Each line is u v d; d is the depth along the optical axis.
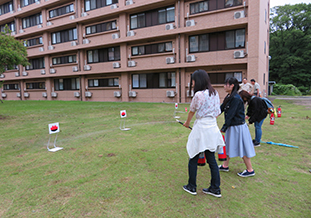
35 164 3.85
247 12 13.86
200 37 15.74
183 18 15.85
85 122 8.25
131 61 18.27
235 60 14.24
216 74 15.49
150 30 17.42
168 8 16.62
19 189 2.92
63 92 23.45
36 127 7.42
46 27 22.45
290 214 2.35
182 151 4.50
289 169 3.56
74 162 3.92
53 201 2.62
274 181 3.14
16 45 10.23
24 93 26.61
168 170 3.52
